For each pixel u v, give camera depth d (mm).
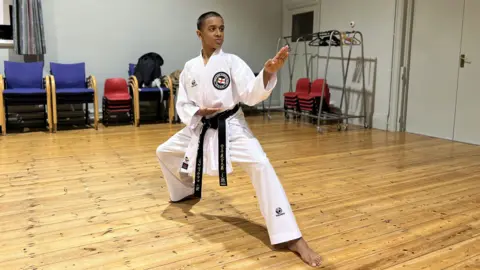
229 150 1979
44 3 5551
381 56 5648
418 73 5340
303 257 1879
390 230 2244
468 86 4773
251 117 6691
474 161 3857
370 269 1815
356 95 6074
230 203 2656
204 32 1983
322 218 2410
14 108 5508
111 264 1837
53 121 5199
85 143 4488
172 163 2494
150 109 6391
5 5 5312
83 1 5797
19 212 2455
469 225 2322
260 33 7305
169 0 6406
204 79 2004
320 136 5098
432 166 3654
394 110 5539
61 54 5750
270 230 1916
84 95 5273
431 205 2648
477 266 1851
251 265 1842
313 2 6703
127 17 6129
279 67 1742
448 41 4949
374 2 5676
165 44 6480
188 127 2113
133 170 3418
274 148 4348
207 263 1856
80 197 2740
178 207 2578
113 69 6133
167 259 1891
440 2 5004
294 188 2984
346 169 3525
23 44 5246
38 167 3467
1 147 4230
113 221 2338
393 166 3641
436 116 5156
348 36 6086
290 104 6305
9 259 1867
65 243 2043
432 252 1984
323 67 6645
